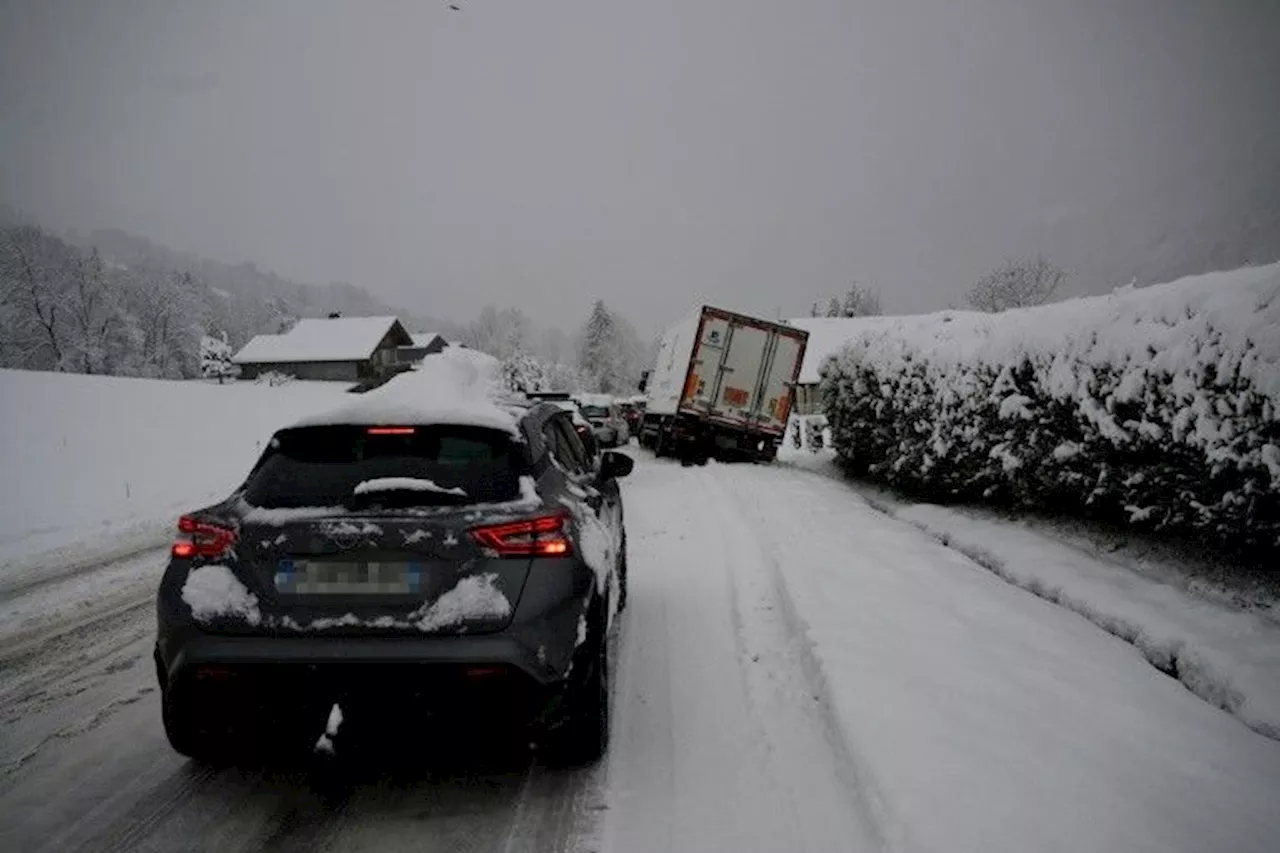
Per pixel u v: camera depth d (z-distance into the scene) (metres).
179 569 2.99
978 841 2.54
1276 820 2.68
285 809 3.12
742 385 16.92
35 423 17.12
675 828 2.92
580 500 3.63
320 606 2.83
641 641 4.92
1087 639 4.36
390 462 3.17
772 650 4.65
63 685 4.53
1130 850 2.51
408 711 2.76
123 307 69.06
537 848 2.82
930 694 3.65
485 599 2.83
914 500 9.04
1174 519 4.79
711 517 9.17
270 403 26.59
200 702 2.85
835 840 2.78
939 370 7.51
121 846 2.88
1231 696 3.55
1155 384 4.65
